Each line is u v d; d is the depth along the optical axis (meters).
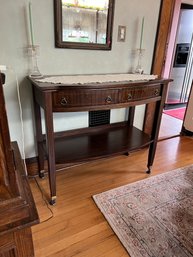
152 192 1.64
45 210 1.44
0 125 0.52
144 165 2.02
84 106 1.29
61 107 1.23
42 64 1.50
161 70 2.06
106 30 1.63
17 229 0.59
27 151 1.70
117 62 1.81
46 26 1.42
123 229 1.30
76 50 1.58
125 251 1.17
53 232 1.27
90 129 1.91
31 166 1.74
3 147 0.54
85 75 1.62
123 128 2.01
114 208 1.46
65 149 1.58
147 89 1.50
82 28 1.53
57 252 1.15
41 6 1.35
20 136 1.62
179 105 4.05
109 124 2.01
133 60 1.88
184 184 1.75
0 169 0.56
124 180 1.78
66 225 1.32
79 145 1.65
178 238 1.25
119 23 1.68
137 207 1.48
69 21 1.47
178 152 2.32
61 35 1.47
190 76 3.79
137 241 1.22
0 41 1.31
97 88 1.27
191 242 1.23
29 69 1.46
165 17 1.84
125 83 1.35
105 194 1.60
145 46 1.89
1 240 0.61
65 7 1.42
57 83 1.23
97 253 1.15
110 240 1.23
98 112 1.91
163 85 1.58
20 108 1.53
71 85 1.20
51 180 1.41
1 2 1.24
